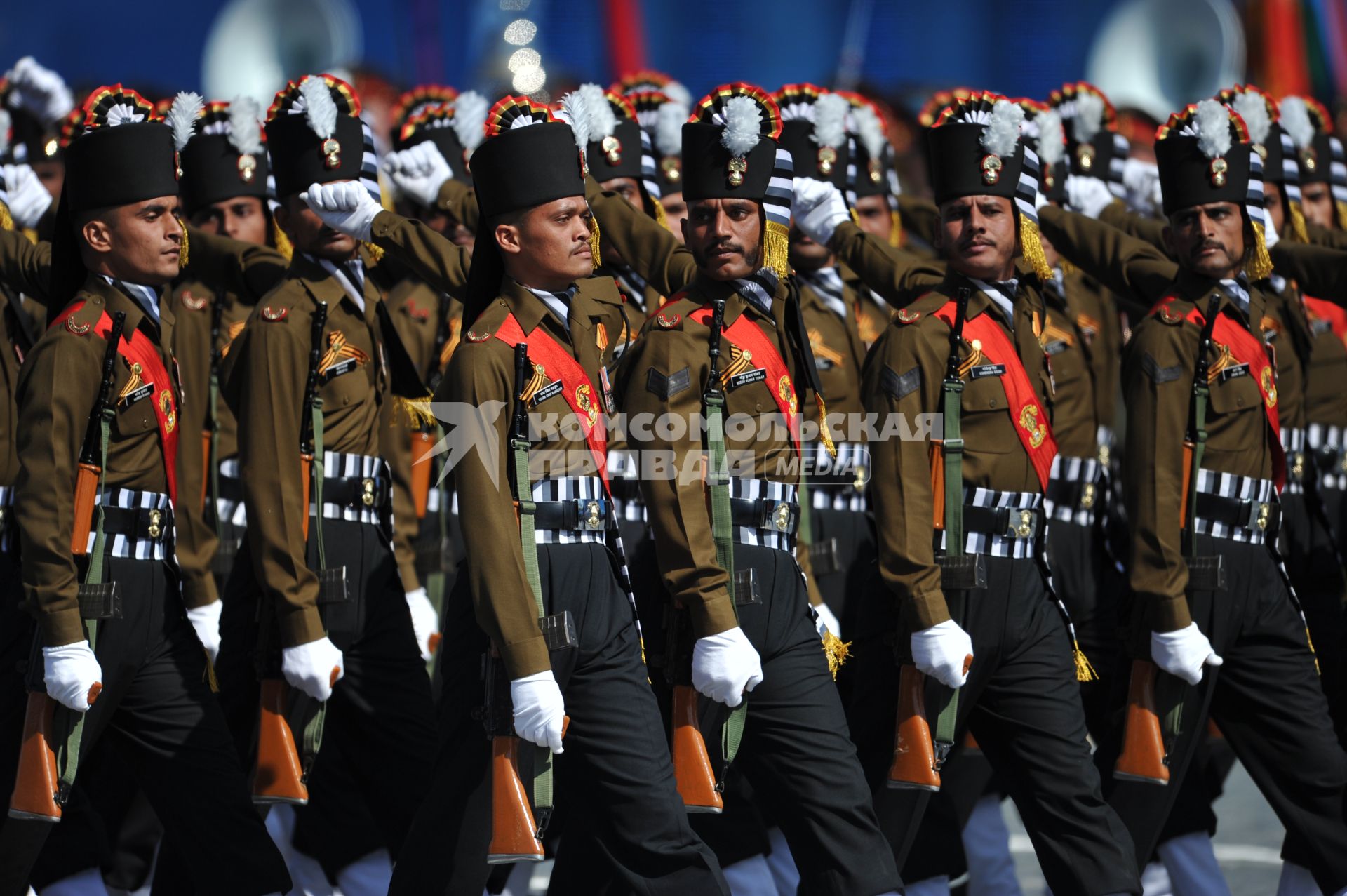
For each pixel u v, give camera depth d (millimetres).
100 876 23344
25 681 19984
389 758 22906
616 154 23172
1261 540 23172
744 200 20719
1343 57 47469
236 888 20391
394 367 23922
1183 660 22297
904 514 21094
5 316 23656
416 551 29406
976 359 21625
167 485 20812
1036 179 22438
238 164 27078
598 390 19984
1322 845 22766
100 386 19938
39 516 19453
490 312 19469
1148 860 23641
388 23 45906
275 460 22078
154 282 20828
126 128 20406
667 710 20859
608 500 19656
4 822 20172
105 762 24797
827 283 28000
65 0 44219
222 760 20641
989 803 25859
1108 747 23281
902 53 48125
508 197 19438
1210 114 23391
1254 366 23250
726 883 19328
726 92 20844
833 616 27266
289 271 23375
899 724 21297
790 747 20016
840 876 19781
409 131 29391
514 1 46938
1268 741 23031
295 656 21719
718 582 19672
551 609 19094
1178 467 22656
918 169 42188
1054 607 21906
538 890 27719
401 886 19406
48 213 26828
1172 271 25594
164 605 20656
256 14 44656
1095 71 46562
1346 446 29609
